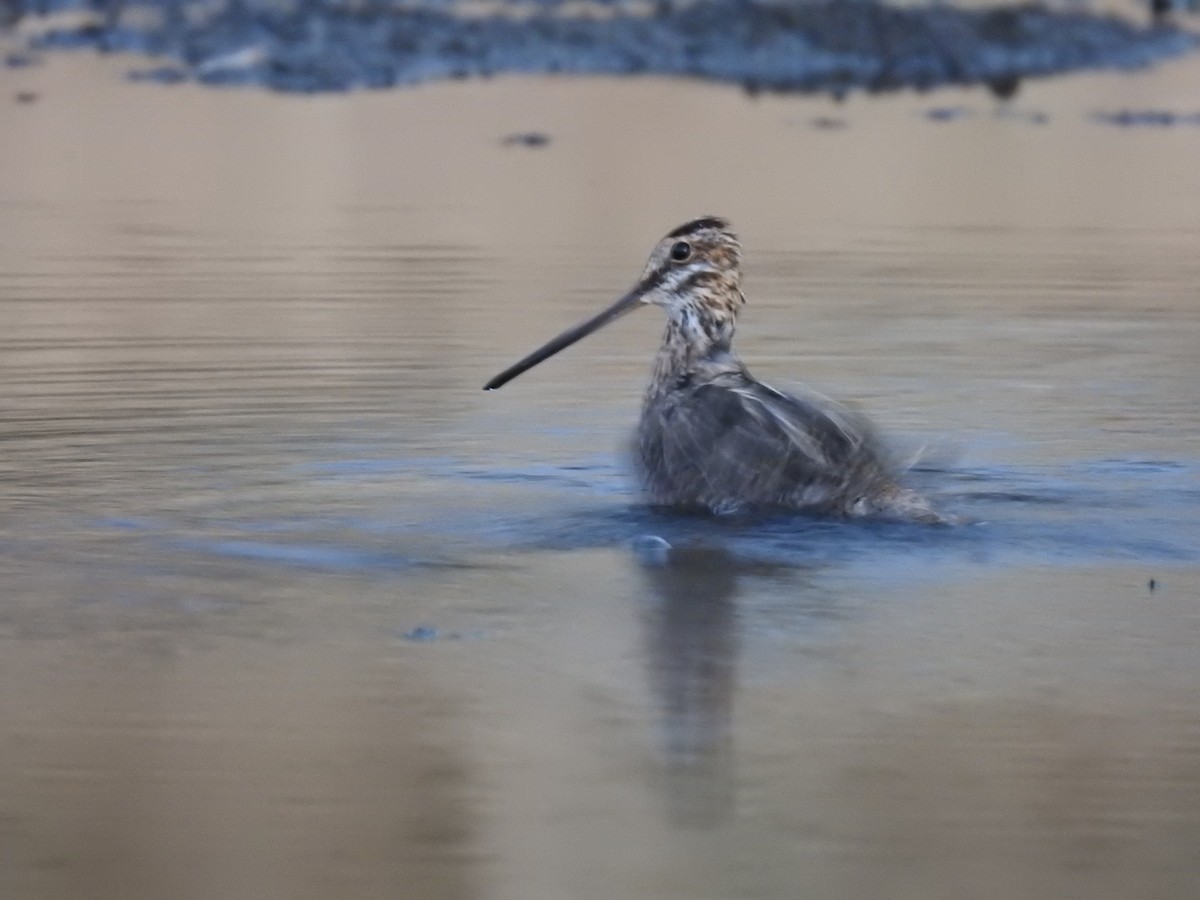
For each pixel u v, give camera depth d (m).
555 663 12.18
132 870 9.55
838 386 18.73
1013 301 22.08
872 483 15.11
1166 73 39.69
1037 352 20.06
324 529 14.77
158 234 24.97
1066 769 10.72
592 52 38.91
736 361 17.08
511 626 12.83
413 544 14.48
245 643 12.49
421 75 37.34
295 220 25.86
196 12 40.38
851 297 22.22
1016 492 15.73
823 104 35.31
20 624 12.77
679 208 26.66
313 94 35.41
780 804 10.29
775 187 28.08
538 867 9.60
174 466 16.22
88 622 12.81
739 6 40.31
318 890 9.38
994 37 40.66
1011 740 11.09
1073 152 31.19
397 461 16.55
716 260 16.95
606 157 30.08
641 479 15.91
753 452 15.36
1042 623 12.94
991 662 12.27
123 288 22.20
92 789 10.40
